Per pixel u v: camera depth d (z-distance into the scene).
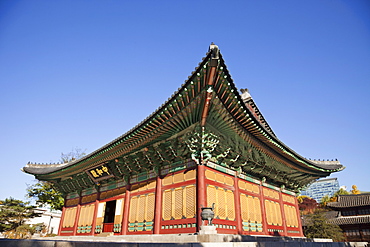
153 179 23.36
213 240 14.65
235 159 22.28
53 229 58.78
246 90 34.12
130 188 25.62
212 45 12.82
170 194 21.08
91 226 28.75
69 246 7.66
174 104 16.80
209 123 18.72
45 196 47.25
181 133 20.20
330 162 31.91
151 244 9.64
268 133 20.80
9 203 45.06
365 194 48.75
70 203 35.03
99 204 29.31
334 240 43.09
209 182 19.78
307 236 45.03
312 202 80.00
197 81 14.70
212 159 20.70
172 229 19.56
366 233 44.09
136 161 24.64
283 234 27.50
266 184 27.98
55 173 32.88
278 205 28.81
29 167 36.19
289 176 30.66
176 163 21.80
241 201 22.73
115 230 24.80
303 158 26.95
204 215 15.82
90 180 30.91
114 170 26.64
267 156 25.03
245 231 21.72
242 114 17.59
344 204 48.84
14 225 44.12
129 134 20.88
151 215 21.78
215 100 16.02
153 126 19.28
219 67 13.52
